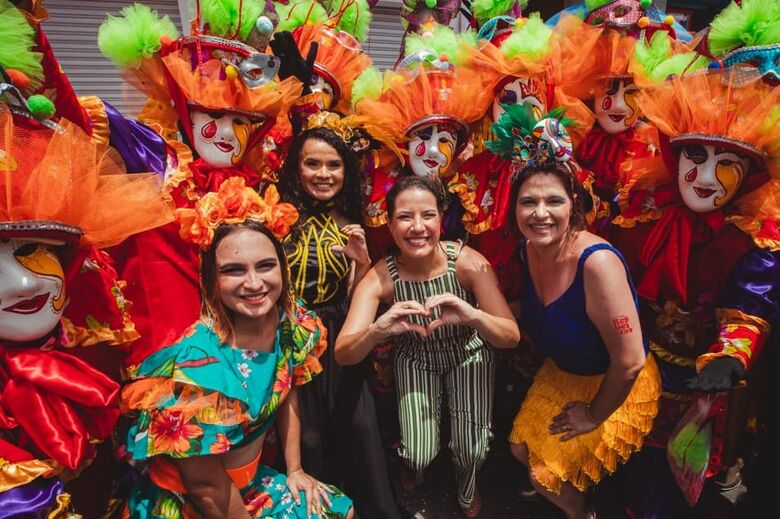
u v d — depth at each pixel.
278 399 1.64
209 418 1.44
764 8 1.78
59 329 1.41
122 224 1.40
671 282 1.92
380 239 2.43
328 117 2.20
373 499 2.04
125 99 2.14
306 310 1.90
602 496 2.35
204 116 1.87
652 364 1.97
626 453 1.87
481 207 2.33
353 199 2.22
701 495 2.17
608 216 2.26
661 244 1.95
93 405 1.33
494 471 2.51
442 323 1.84
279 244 1.65
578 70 2.27
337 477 2.12
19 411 1.27
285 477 1.84
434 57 2.32
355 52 2.59
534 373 2.51
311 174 2.10
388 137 2.29
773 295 1.77
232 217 1.56
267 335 1.66
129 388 1.48
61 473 1.36
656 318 2.02
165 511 1.56
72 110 1.52
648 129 2.22
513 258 2.31
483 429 2.09
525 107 1.80
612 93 2.31
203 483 1.48
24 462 1.26
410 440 2.08
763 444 1.95
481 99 2.27
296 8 2.59
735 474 2.32
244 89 1.84
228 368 1.53
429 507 2.32
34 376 1.28
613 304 1.63
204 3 1.84
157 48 1.85
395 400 2.41
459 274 1.98
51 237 1.27
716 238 1.87
